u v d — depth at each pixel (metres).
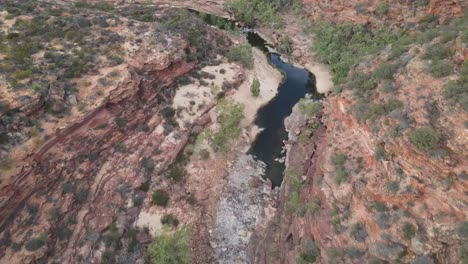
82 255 44.56
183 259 47.06
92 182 50.34
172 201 54.56
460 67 36.91
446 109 34.12
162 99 66.44
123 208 51.62
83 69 56.66
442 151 32.31
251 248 49.81
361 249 36.28
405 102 38.28
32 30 63.12
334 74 83.94
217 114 70.00
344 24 90.31
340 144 45.12
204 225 52.91
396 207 35.50
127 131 57.50
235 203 56.03
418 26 78.50
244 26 103.81
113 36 67.19
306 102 71.88
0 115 44.12
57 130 46.91
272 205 55.19
